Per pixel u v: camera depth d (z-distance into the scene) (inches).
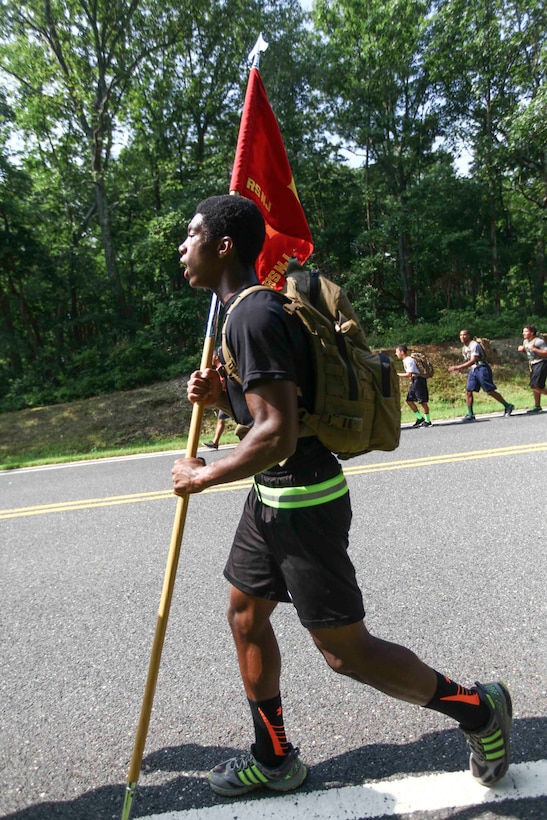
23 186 848.3
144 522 213.2
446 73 1022.4
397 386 76.6
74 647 124.6
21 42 908.0
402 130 1076.5
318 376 67.9
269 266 93.4
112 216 1031.6
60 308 1008.2
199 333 860.6
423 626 121.5
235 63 1016.9
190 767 85.2
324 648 72.1
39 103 933.2
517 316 951.0
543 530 171.5
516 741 84.9
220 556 171.6
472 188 1057.5
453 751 83.9
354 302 1007.6
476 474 241.0
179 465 69.6
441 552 160.9
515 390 657.0
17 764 88.4
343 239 1195.3
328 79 1007.0
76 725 97.3
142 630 130.0
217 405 78.3
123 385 709.9
